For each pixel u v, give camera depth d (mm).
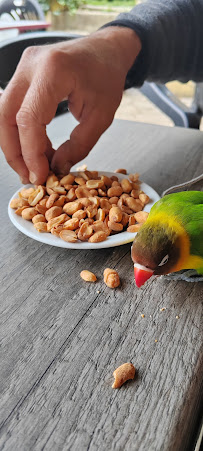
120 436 192
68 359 232
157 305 272
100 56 384
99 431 194
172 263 263
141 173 440
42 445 188
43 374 223
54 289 283
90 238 306
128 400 209
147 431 194
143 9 502
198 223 261
